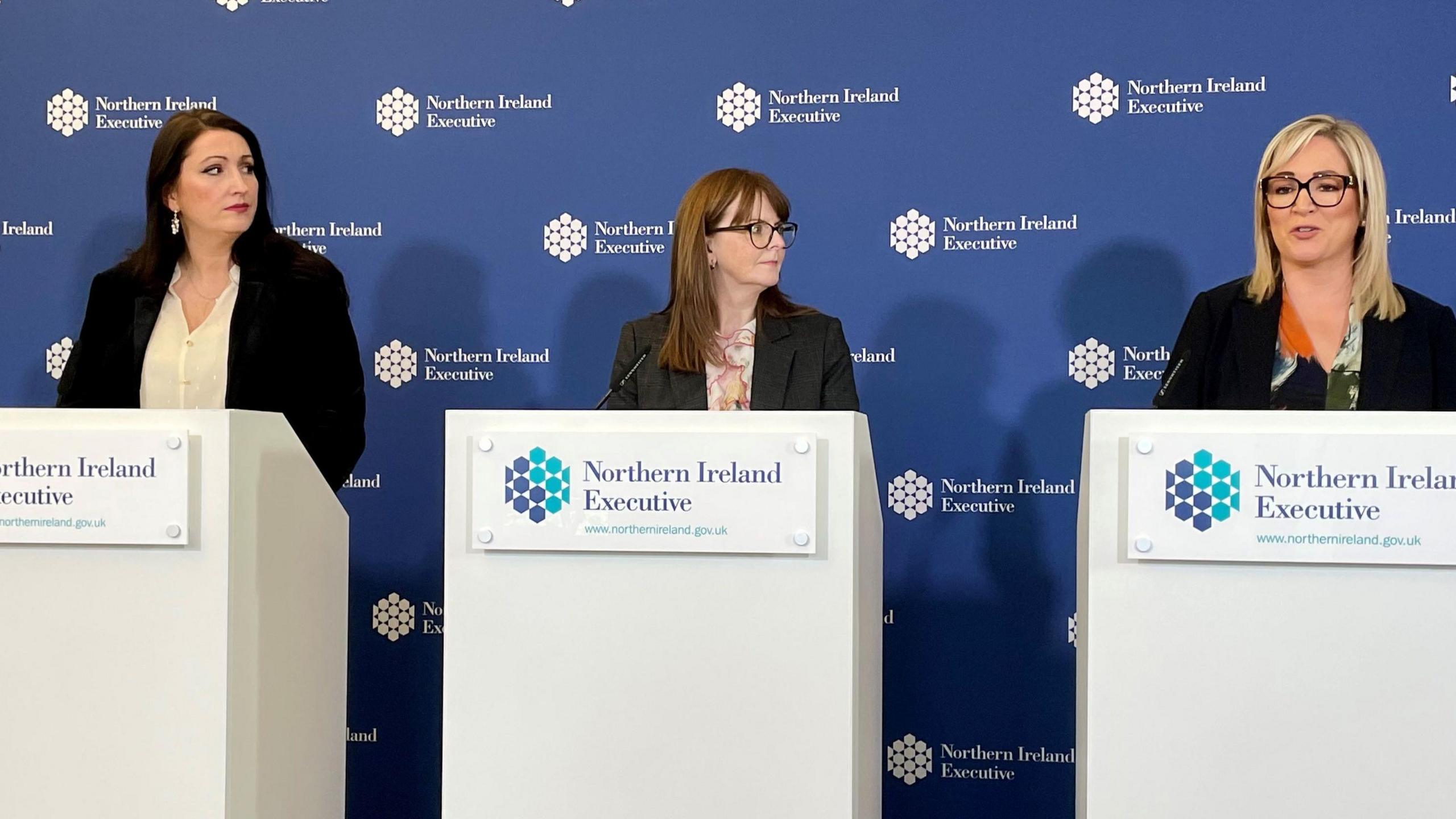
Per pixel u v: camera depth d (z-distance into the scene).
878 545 2.26
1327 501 1.70
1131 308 3.23
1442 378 2.55
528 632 1.85
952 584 3.29
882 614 2.37
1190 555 1.72
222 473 1.82
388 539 3.43
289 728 2.04
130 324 2.71
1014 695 3.27
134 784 1.82
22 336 3.48
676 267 2.71
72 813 1.83
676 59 3.37
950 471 3.29
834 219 3.32
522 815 1.85
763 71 3.34
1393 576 1.70
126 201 3.48
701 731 1.83
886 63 3.30
